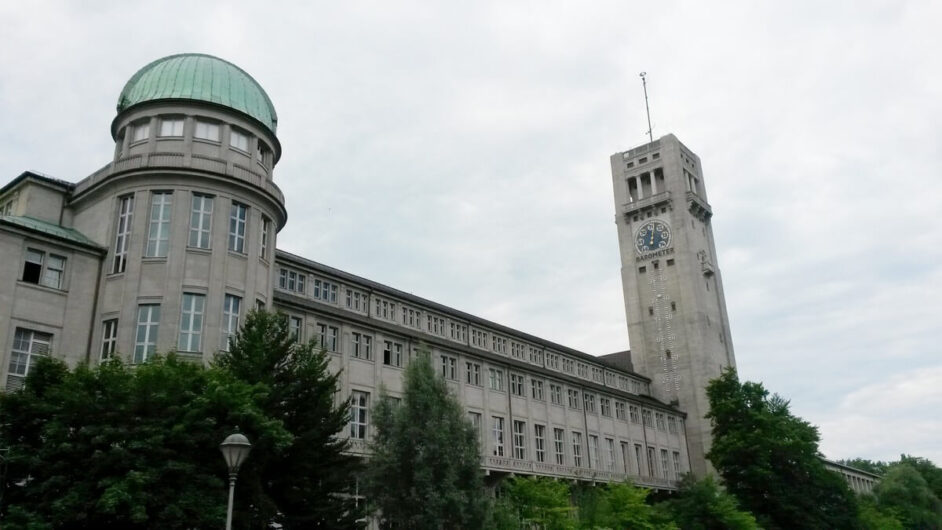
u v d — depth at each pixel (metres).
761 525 61.75
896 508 99.12
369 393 52.03
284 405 30.42
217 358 31.73
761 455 65.06
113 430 23.30
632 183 113.31
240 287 39.44
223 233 39.22
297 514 29.27
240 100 42.97
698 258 104.62
